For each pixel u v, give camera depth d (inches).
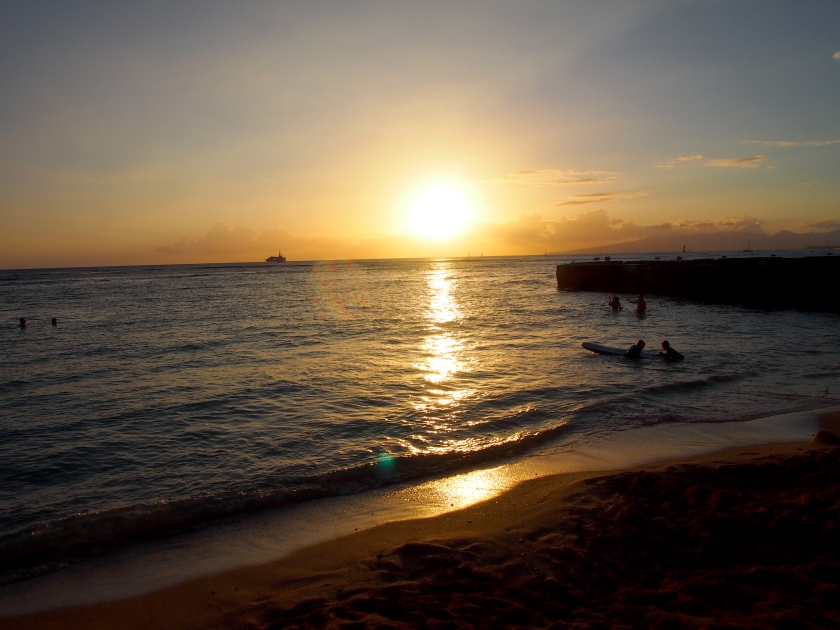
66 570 237.5
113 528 272.2
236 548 251.0
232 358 756.6
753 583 193.3
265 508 296.5
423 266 7746.1
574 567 214.8
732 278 1469.0
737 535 226.5
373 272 5246.1
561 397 514.9
